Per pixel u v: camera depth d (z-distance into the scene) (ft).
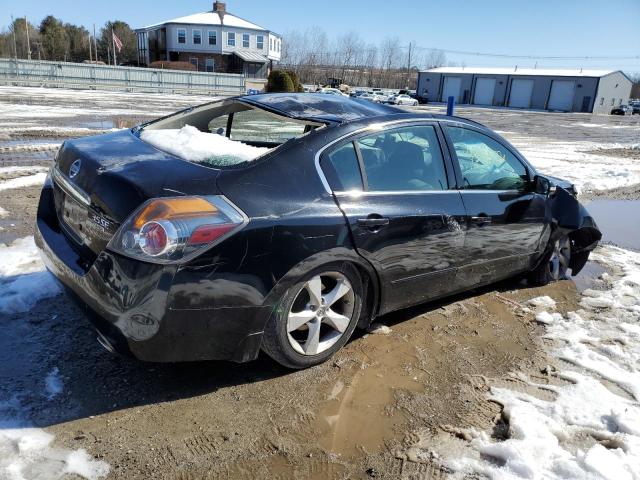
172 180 8.50
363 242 9.95
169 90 128.16
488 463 8.16
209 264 8.14
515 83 220.43
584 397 10.01
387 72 310.45
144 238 7.82
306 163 9.61
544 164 43.98
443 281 12.16
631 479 7.79
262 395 9.49
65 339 10.78
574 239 16.67
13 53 242.58
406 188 11.03
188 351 8.50
